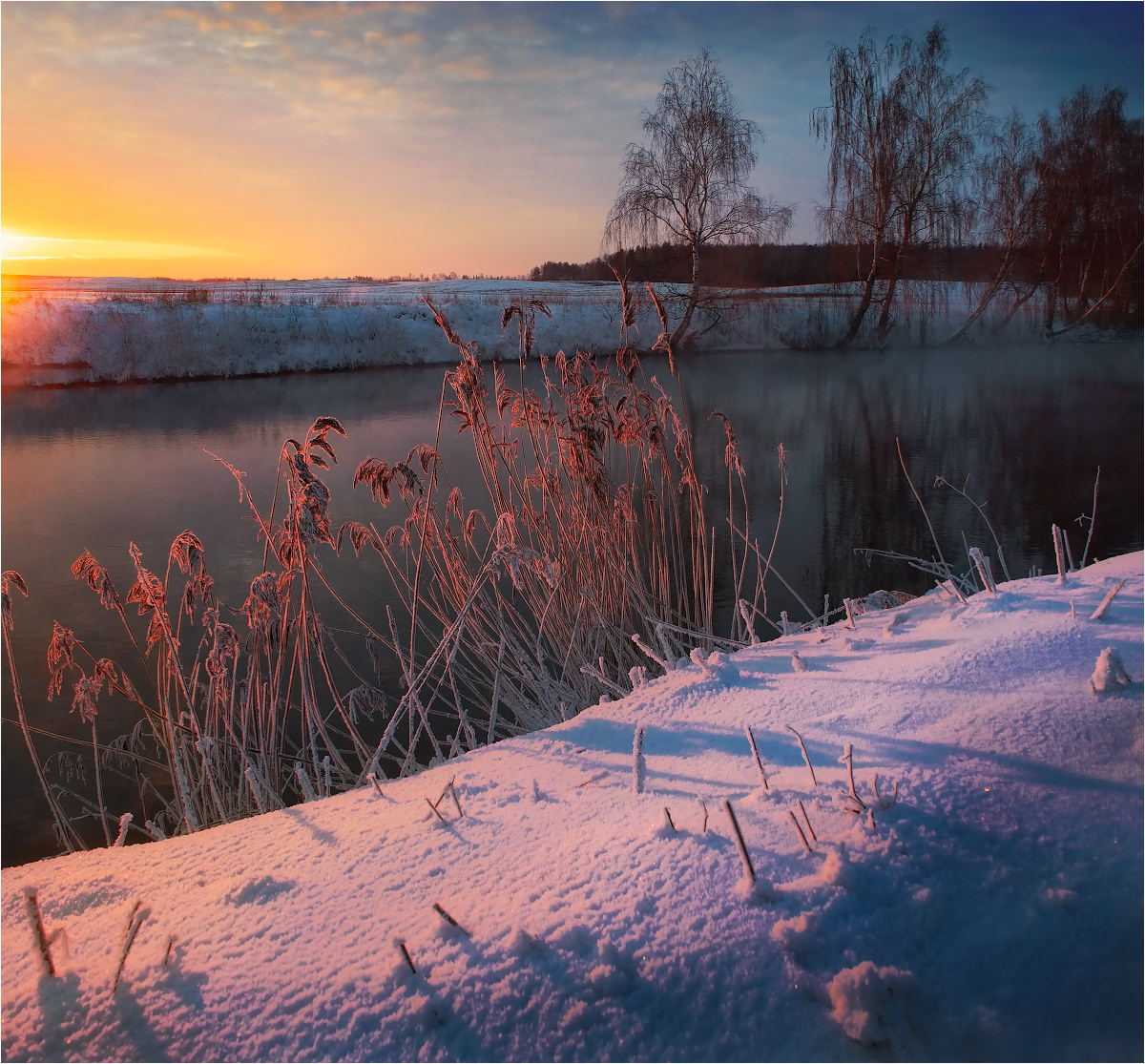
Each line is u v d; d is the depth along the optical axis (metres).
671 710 2.86
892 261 27.08
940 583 4.03
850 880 1.72
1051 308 27.44
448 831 2.22
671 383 21.45
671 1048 1.45
